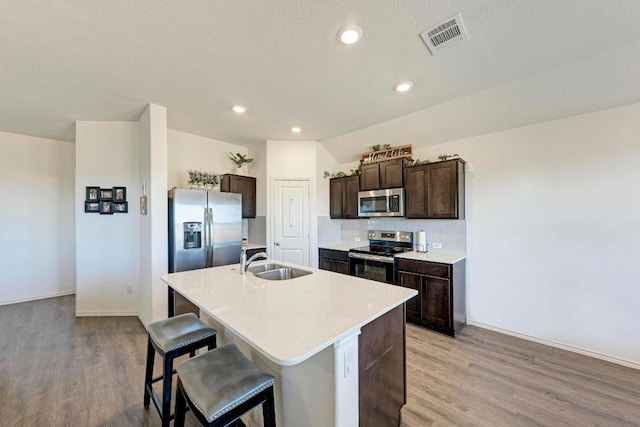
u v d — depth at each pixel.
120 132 3.62
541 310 2.91
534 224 2.95
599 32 1.81
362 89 2.63
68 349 2.72
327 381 1.26
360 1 1.53
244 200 4.38
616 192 2.51
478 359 2.57
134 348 2.75
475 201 3.36
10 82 2.46
